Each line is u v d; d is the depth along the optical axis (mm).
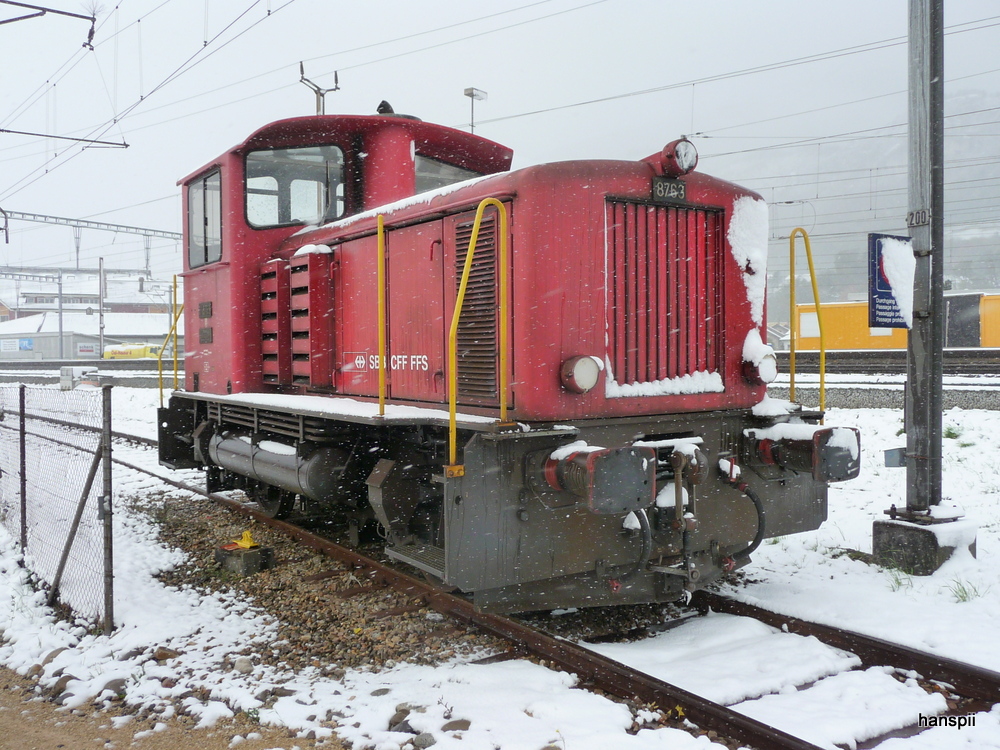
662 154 4453
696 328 4711
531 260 4148
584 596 4273
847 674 3707
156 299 69562
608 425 4227
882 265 5238
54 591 5176
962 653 3770
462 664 3943
